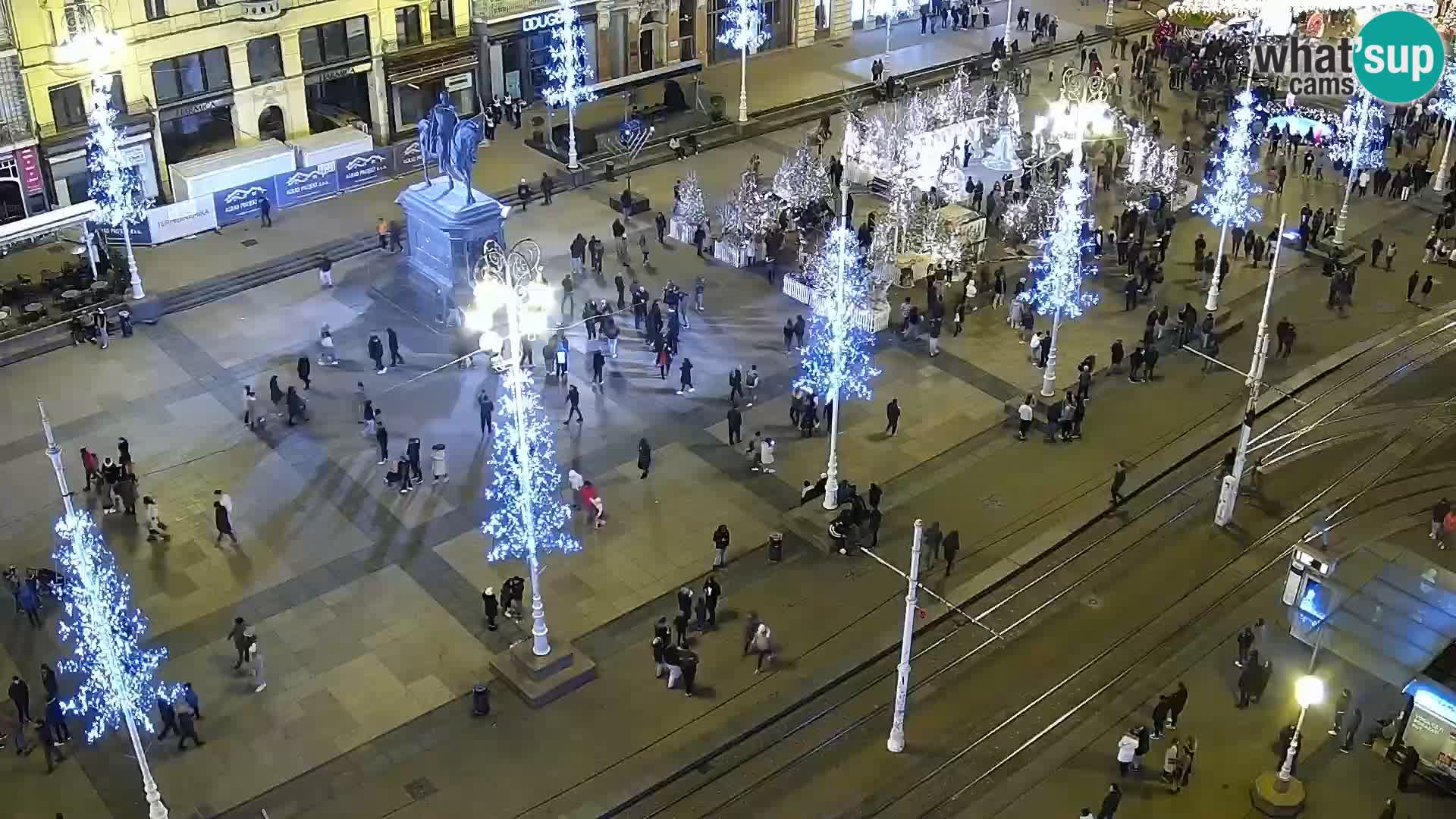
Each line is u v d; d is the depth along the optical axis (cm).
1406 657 3672
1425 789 3553
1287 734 3581
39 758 3556
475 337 5369
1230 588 4244
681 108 7481
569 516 4441
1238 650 3994
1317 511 4594
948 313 5703
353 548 4291
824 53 8488
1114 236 6297
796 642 3962
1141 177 6494
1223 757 3625
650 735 3634
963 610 4119
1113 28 8975
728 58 8306
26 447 4731
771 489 4603
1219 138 7088
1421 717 3538
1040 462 4803
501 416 4931
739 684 3806
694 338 5459
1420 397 5256
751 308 5688
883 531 4428
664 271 5947
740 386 5034
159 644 3894
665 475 4653
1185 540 4466
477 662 3872
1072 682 3866
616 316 5559
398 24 6862
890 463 4769
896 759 3600
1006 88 7181
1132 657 3966
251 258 5934
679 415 4988
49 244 5894
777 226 6081
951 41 8750
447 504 4500
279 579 4150
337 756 3553
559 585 4159
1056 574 4294
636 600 4109
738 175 6900
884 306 5525
